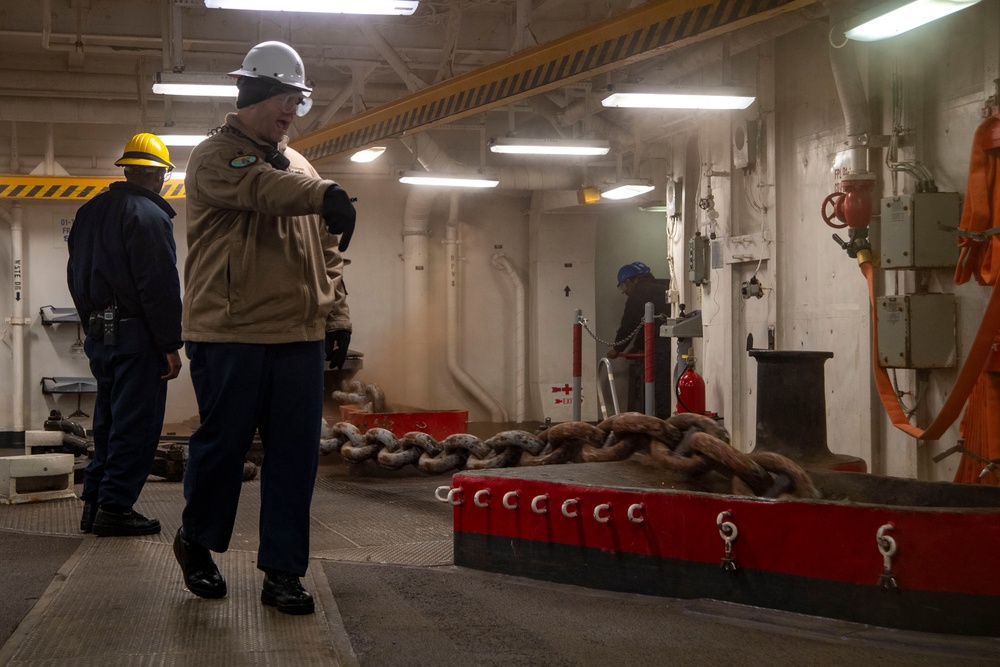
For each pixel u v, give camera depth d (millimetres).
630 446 5160
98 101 13016
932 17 5074
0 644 3074
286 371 3432
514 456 6129
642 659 3014
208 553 3592
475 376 16156
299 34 11359
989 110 5574
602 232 16547
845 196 6613
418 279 15555
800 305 8312
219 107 13297
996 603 3176
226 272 3357
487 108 8305
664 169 12797
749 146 8922
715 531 3709
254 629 3146
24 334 14250
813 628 3350
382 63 11727
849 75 6652
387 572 4355
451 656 3031
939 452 6398
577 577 4090
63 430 8898
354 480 8203
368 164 15461
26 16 11102
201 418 3473
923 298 6152
